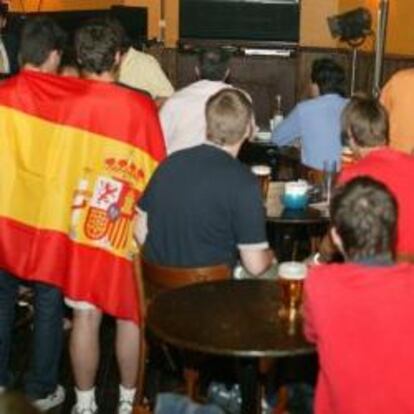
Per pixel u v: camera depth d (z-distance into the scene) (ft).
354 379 7.88
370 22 25.80
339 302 8.02
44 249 12.64
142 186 12.52
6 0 29.89
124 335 12.99
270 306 10.01
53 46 12.82
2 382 14.19
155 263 11.62
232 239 11.50
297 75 33.24
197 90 16.65
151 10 36.83
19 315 16.52
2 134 12.52
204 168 11.42
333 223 8.58
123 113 12.41
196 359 11.71
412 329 7.84
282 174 22.66
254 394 10.17
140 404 12.24
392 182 11.80
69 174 12.50
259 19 32.91
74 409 13.35
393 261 8.53
